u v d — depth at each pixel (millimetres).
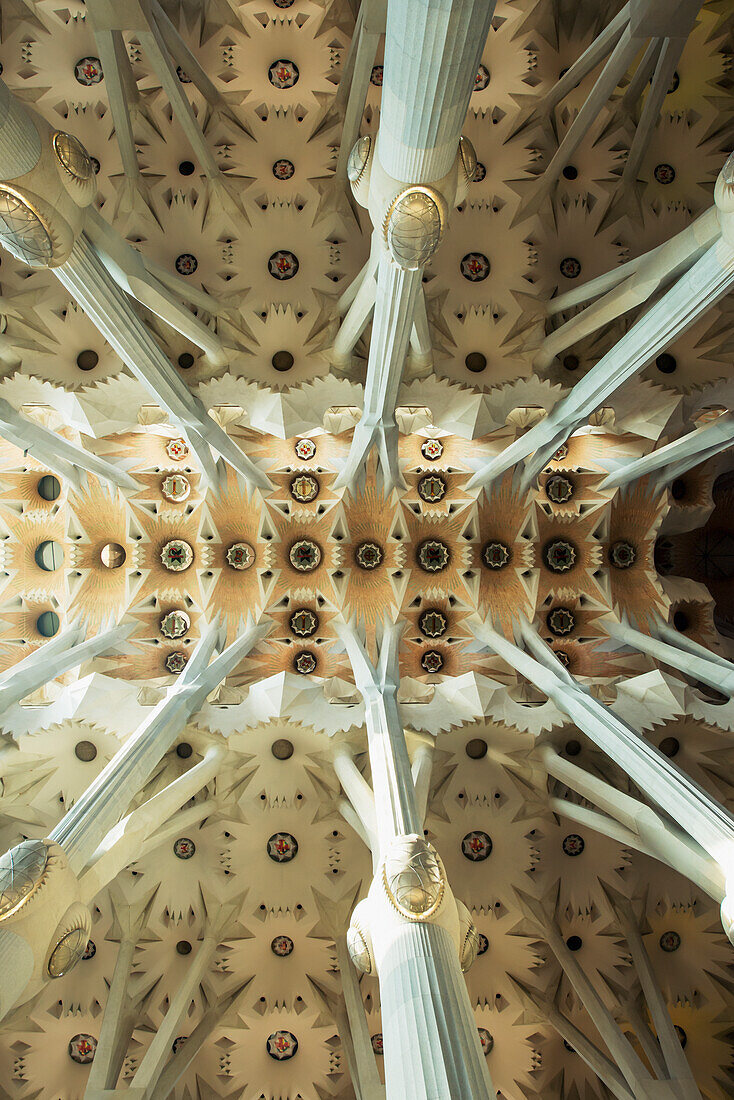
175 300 10820
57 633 15734
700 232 8984
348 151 12742
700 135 13664
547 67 13367
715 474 16500
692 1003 13969
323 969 13867
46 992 13289
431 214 7129
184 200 13094
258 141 13367
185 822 12148
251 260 13289
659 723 13062
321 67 13195
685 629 16062
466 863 14008
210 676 12820
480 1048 5934
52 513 15562
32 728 12750
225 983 13758
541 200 13352
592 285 12031
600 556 15711
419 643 15484
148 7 10703
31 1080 13375
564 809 12977
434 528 15562
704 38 13289
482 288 13430
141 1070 11242
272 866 13930
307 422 13336
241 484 15359
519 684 14664
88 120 12828
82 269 8602
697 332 13492
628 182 13516
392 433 13391
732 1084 13797
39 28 12539
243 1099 13766
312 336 13117
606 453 15625
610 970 13906
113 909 13469
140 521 15320
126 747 10156
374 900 7109
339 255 13422
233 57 13109
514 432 15531
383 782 9484
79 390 12273
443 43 5543
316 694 13273
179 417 12109
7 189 7250
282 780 13711
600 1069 12164
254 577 15609
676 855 9336
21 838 13266
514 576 15703
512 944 13938
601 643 15562
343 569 15602
